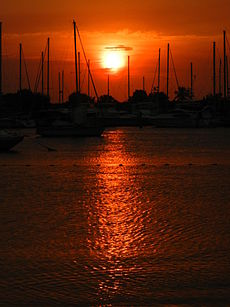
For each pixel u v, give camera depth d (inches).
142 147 3206.2
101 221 987.9
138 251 773.3
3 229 918.4
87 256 747.4
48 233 887.1
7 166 2106.3
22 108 5428.2
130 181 1641.2
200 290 617.3
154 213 1072.2
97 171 1942.7
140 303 582.6
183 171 1961.1
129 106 6289.4
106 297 599.8
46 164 2190.0
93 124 3863.2
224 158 2517.2
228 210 1107.9
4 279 655.8
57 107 5826.8
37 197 1300.4
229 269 689.0
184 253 762.2
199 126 5334.6
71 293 611.5
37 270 688.4
